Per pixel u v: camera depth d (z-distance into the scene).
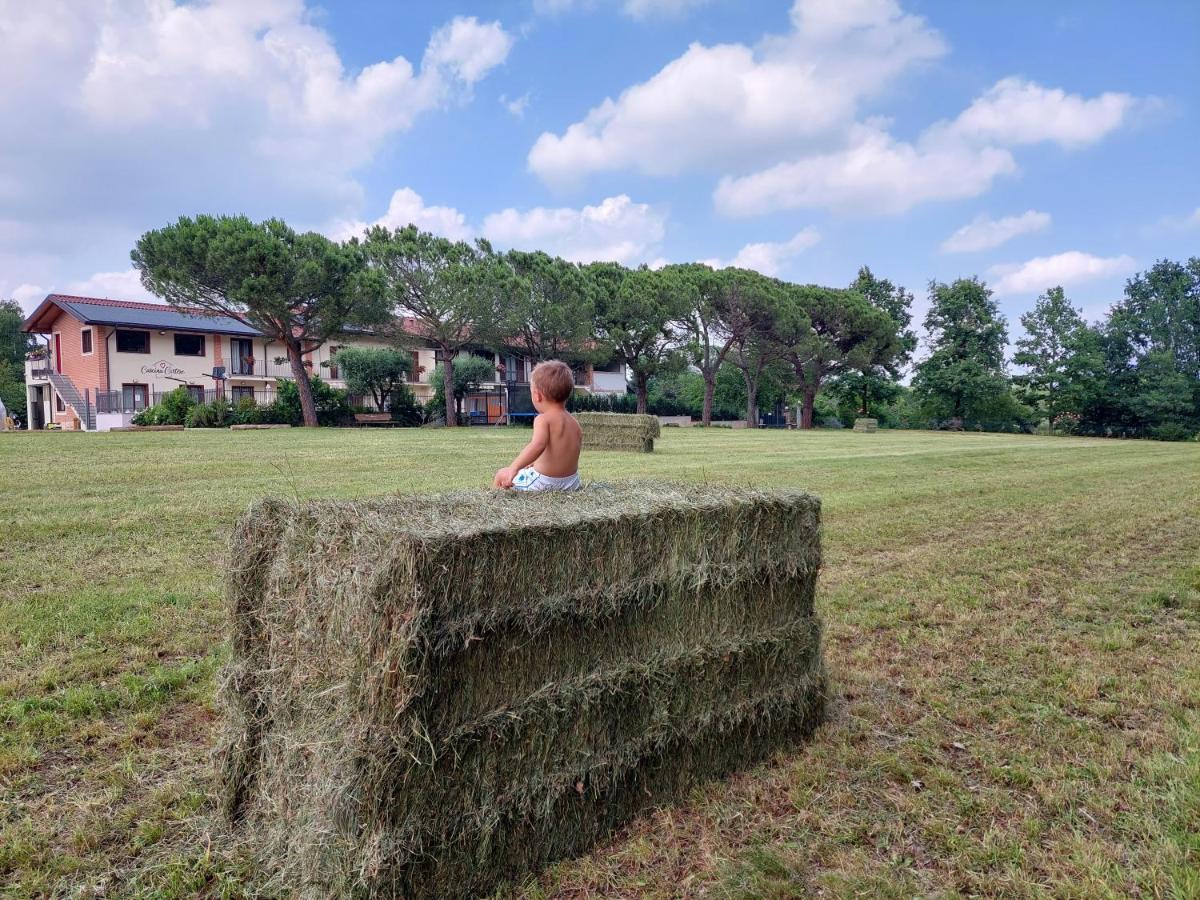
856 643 3.88
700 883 1.98
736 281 34.50
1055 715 3.00
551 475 2.97
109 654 3.29
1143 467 14.69
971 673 3.46
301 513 2.11
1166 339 42.19
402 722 1.74
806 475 11.30
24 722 2.62
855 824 2.26
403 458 12.16
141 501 7.12
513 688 1.99
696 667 2.44
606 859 2.09
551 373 2.97
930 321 45.00
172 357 30.20
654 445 18.91
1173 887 1.92
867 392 45.59
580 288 30.08
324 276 21.97
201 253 20.58
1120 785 2.44
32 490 7.66
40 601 3.95
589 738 2.16
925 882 1.98
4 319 45.53
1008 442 25.31
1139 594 4.86
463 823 1.89
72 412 29.52
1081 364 41.34
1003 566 5.60
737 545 2.55
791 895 1.93
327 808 1.75
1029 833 2.19
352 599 1.77
